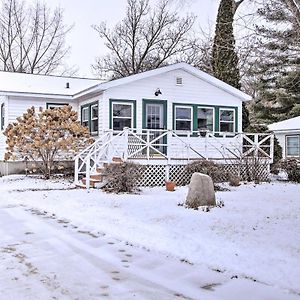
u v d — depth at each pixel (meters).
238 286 4.80
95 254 6.15
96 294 4.52
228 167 16.27
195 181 10.20
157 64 35.91
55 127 16.38
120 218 8.74
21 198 11.83
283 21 8.71
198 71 17.70
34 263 5.67
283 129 24.22
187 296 4.48
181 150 17.25
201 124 18.03
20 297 4.42
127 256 6.05
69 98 19.48
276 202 10.81
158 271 5.37
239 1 9.41
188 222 8.23
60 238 7.14
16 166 19.06
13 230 7.77
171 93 17.50
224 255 6.00
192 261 5.79
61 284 4.84
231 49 9.64
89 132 17.22
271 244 6.50
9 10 39.38
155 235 7.23
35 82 21.28
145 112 17.06
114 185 13.08
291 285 4.77
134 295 4.50
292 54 9.27
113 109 16.55
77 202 10.89
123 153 15.33
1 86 19.56
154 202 10.73
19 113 19.16
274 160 18.36
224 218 8.55
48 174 17.05
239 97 18.72
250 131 21.38
